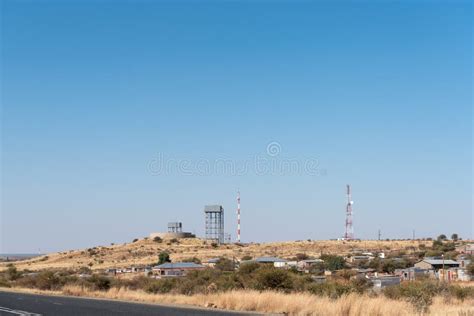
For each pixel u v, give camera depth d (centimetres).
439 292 4047
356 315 2881
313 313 3055
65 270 13588
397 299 3669
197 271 8312
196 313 3197
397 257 15338
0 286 7475
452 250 17438
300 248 19488
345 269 11538
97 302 4212
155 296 4688
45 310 3319
